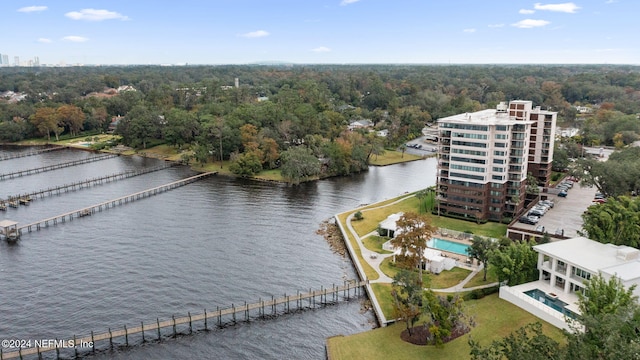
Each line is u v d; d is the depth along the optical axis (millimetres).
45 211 147125
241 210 149750
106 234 126375
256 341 79062
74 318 83812
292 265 107938
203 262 108438
